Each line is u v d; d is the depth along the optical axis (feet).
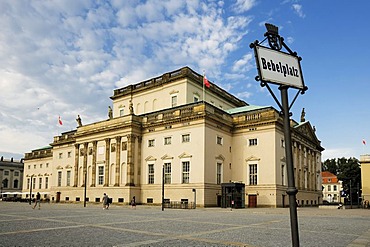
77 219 94.58
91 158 238.27
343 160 575.38
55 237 55.98
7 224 77.51
